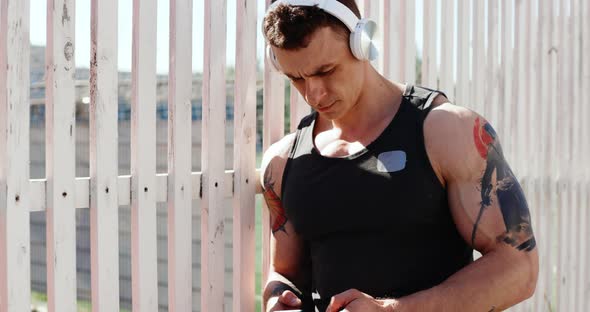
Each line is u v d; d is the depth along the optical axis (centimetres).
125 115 594
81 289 641
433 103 171
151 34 187
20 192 161
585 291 354
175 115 195
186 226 199
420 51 269
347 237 174
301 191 179
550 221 328
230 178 212
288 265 200
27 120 161
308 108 234
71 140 170
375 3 248
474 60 289
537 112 322
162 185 194
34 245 680
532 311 318
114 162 179
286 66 165
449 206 169
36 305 642
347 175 171
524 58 314
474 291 160
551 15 328
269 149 201
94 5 174
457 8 282
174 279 196
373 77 177
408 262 169
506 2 302
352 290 160
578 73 346
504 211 167
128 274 612
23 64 160
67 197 170
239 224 213
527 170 314
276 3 167
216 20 204
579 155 348
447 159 164
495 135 173
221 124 208
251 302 217
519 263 166
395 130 169
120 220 614
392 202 166
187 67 197
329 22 161
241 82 212
